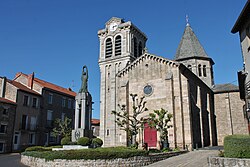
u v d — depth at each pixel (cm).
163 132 2647
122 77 3425
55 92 4691
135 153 1858
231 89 4303
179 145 2823
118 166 1761
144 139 3048
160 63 3212
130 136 2675
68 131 3959
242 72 2258
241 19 2098
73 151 1772
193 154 2284
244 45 2148
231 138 1273
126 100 3244
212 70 4962
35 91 4466
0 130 3578
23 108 4009
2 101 3625
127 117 2745
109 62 4825
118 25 4975
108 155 1745
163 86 3116
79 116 2572
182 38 5128
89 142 2323
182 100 3005
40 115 4288
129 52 4725
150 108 3117
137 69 3350
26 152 2217
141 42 5309
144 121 2714
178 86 3020
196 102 3453
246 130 4056
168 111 2930
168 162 1856
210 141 3719
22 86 4316
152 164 1834
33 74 4603
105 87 4700
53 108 4591
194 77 3531
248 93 2081
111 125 3959
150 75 3238
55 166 1748
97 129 6381
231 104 4259
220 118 4253
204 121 3684
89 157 1719
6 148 3603
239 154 1213
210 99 4175
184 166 1612
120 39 4897
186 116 2928
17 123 3862
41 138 4228
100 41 5097
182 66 3120
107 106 4553
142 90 3241
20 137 3878
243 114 4141
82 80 2695
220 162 1245
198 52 4847
